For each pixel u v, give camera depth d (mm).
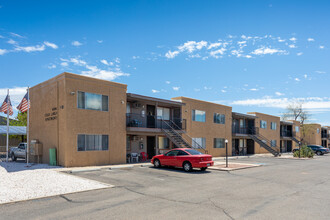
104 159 19422
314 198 9695
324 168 20500
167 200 9156
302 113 68625
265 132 44438
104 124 19594
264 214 7609
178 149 17703
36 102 21125
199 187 11602
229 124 34812
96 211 7746
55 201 8852
